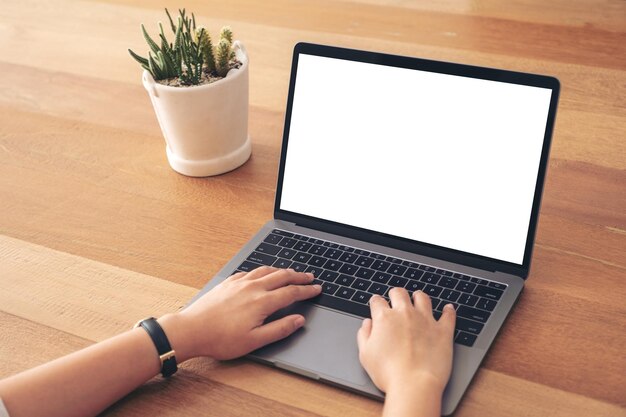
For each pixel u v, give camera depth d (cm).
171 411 88
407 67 105
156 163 134
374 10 176
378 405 87
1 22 186
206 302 95
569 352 92
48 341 99
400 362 85
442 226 104
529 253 99
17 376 84
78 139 142
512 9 172
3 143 143
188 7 184
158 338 90
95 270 111
